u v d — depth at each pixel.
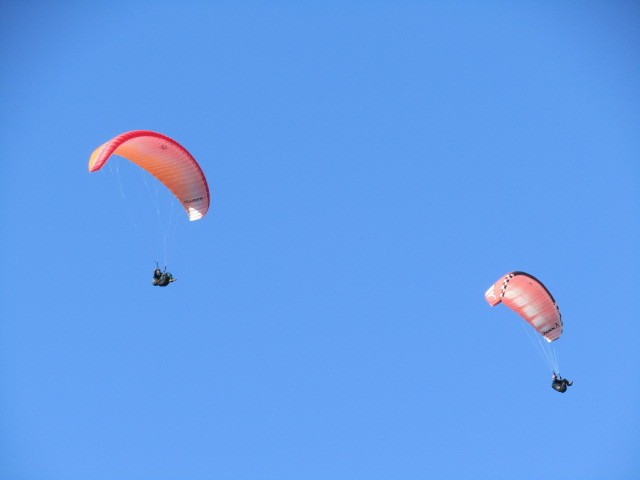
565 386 104.19
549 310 104.50
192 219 109.19
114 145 96.00
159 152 103.25
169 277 98.81
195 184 107.06
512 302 105.50
